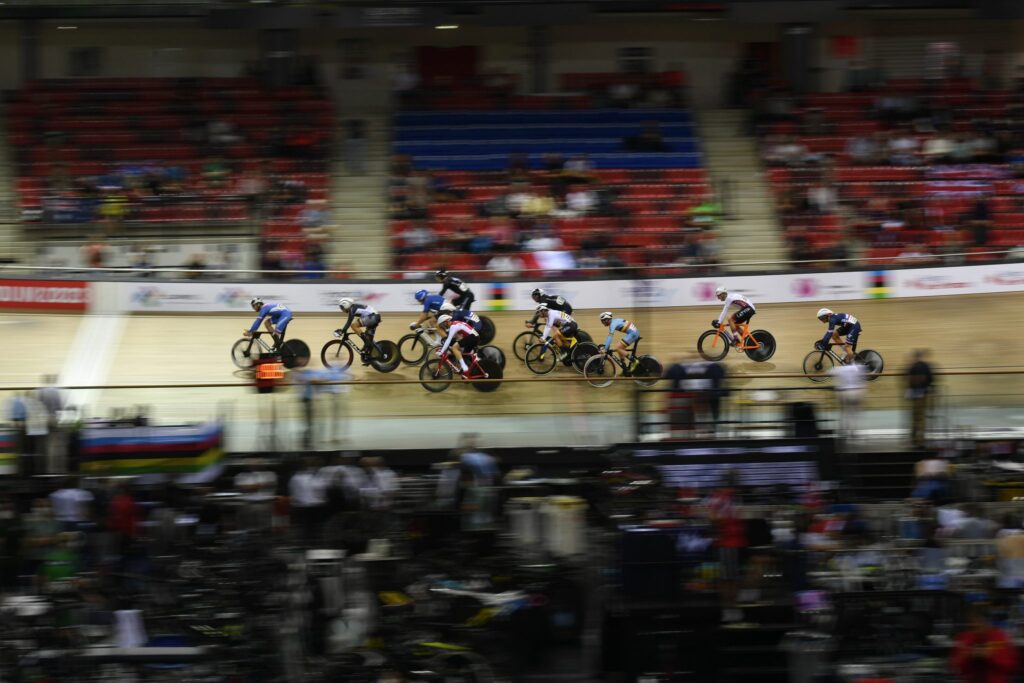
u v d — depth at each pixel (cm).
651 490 2198
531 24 4238
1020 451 2333
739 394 2402
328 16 4212
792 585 1889
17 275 3531
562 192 3847
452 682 1784
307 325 3400
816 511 2084
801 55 4444
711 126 4322
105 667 1634
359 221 3844
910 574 1898
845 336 2833
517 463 2423
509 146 4159
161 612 1828
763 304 3522
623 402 2427
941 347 3198
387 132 4244
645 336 3275
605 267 3556
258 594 1859
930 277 3544
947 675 1686
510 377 2916
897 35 4559
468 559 2092
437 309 2884
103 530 2048
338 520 2152
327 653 1827
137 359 3158
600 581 1981
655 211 3838
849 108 4275
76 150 4072
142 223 3769
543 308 2927
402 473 2405
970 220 3759
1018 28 4531
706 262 3628
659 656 1866
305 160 4050
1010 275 3556
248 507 2139
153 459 2309
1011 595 1797
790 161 4066
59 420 2283
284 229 3741
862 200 3869
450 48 4538
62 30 4475
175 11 4219
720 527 1916
